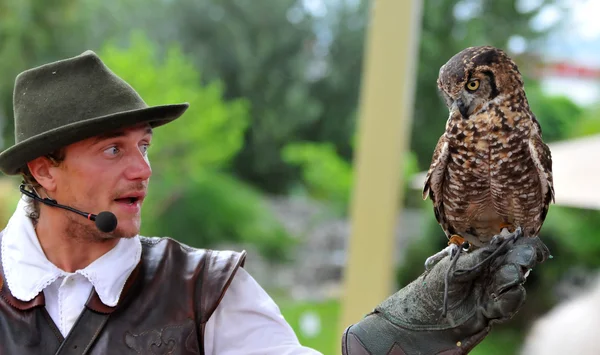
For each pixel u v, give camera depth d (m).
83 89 1.95
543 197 2.12
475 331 1.83
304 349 2.06
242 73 13.30
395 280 8.29
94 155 1.91
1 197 8.53
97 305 1.95
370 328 1.94
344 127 13.38
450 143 2.09
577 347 4.44
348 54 13.45
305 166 12.72
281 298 10.33
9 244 2.04
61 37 12.74
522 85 2.05
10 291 1.97
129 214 1.96
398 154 4.70
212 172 11.45
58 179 1.94
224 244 10.91
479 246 2.25
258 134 13.18
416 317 1.91
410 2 4.63
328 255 11.21
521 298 1.74
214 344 2.06
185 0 13.30
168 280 2.05
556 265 7.66
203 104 10.54
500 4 11.49
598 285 4.82
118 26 13.23
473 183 2.10
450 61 2.08
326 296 10.43
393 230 4.73
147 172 1.95
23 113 1.97
